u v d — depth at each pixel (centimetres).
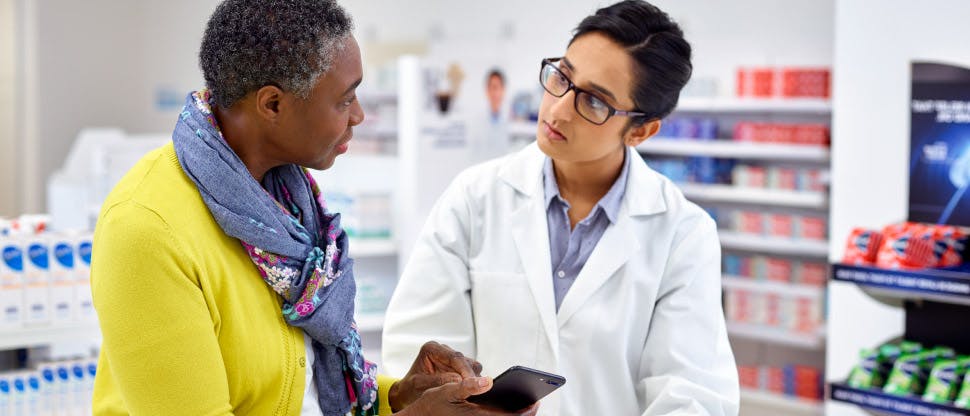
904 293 353
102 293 133
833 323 438
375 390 166
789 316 631
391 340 209
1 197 954
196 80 1000
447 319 208
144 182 137
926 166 407
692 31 719
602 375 201
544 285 204
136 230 131
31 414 299
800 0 661
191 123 140
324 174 526
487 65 527
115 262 131
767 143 635
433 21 876
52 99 961
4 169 952
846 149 436
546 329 203
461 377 167
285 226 144
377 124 689
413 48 892
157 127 1029
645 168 215
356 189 496
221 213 138
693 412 188
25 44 945
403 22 901
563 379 153
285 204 153
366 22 930
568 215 211
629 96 187
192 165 138
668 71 186
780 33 672
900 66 416
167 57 1020
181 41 1006
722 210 683
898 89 417
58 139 968
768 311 641
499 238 211
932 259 353
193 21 995
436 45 550
